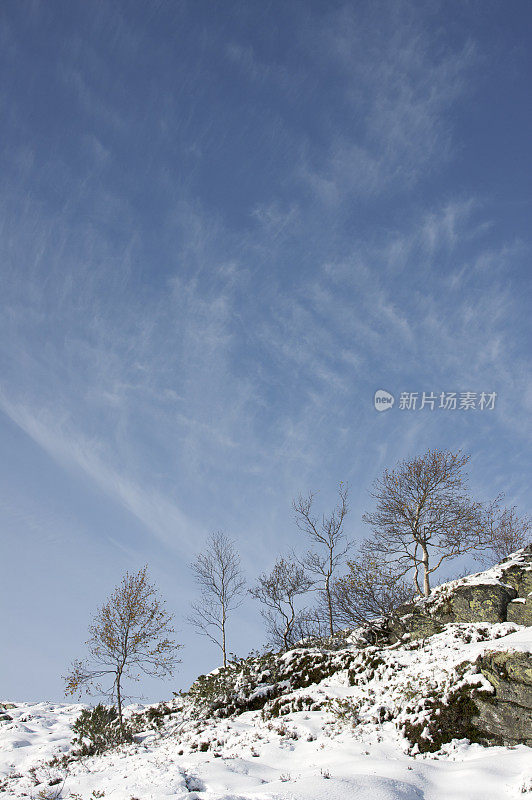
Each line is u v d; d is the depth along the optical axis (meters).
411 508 29.66
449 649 18.02
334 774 12.99
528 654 14.77
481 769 12.44
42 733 24.42
